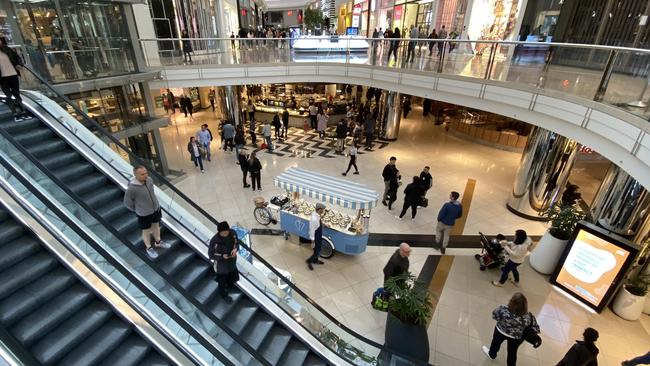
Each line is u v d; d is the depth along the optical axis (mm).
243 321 4660
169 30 15953
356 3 29906
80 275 3842
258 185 10078
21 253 3711
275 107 16938
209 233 5465
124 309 3814
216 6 20109
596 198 6723
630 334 5461
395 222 8539
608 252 5582
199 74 11750
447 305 6008
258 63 12430
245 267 5312
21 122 5266
